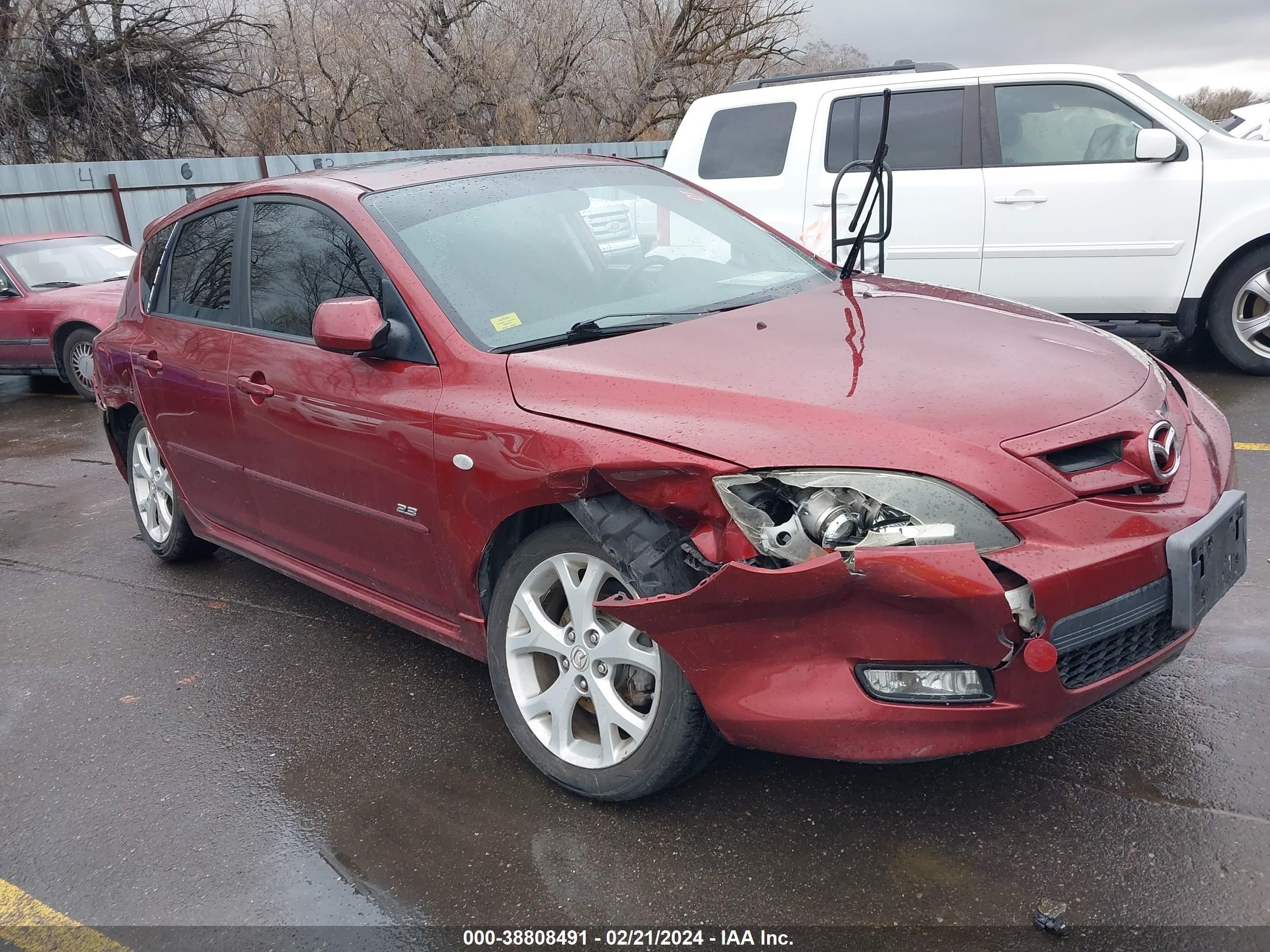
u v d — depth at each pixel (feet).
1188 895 7.74
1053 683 7.63
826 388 8.46
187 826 9.91
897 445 7.75
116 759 11.26
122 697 12.67
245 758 11.02
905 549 7.30
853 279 12.46
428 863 8.96
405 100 72.79
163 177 47.14
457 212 11.71
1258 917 7.48
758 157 25.02
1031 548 7.50
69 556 18.16
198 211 14.96
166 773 10.87
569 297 11.02
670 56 81.15
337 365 11.33
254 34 68.08
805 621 7.75
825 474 7.73
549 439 8.97
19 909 8.98
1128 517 7.86
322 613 14.75
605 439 8.63
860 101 23.91
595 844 8.96
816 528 7.64
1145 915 7.59
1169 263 22.04
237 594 15.70
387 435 10.54
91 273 36.63
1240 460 17.26
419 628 11.35
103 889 9.11
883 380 8.57
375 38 72.38
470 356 10.09
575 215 12.19
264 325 12.91
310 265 12.17
